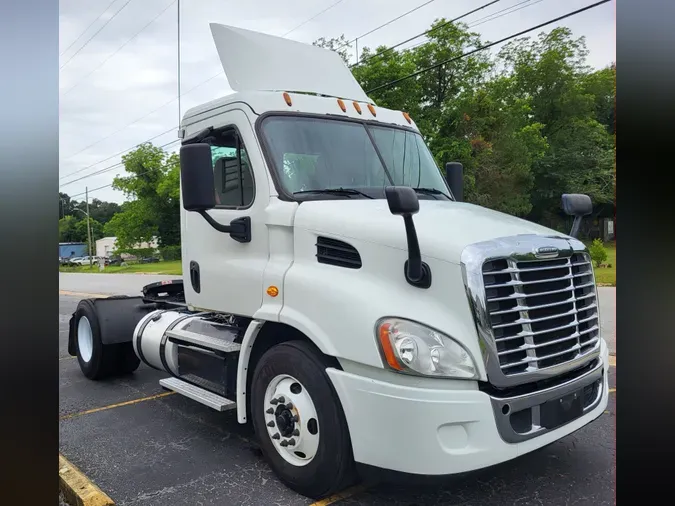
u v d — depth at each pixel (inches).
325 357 134.9
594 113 1501.0
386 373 119.9
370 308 124.2
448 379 117.9
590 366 143.3
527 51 1498.5
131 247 2332.7
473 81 1254.3
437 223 135.5
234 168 169.8
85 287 964.0
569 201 155.5
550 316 130.1
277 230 153.6
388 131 186.4
